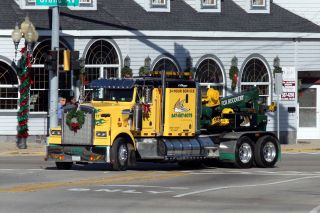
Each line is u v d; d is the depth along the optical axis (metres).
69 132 50.44
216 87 78.62
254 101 58.28
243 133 55.19
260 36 79.81
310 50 81.56
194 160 54.75
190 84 53.53
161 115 52.22
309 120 85.19
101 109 49.81
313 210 33.16
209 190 40.00
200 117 54.19
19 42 72.19
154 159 51.81
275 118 79.69
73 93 74.25
